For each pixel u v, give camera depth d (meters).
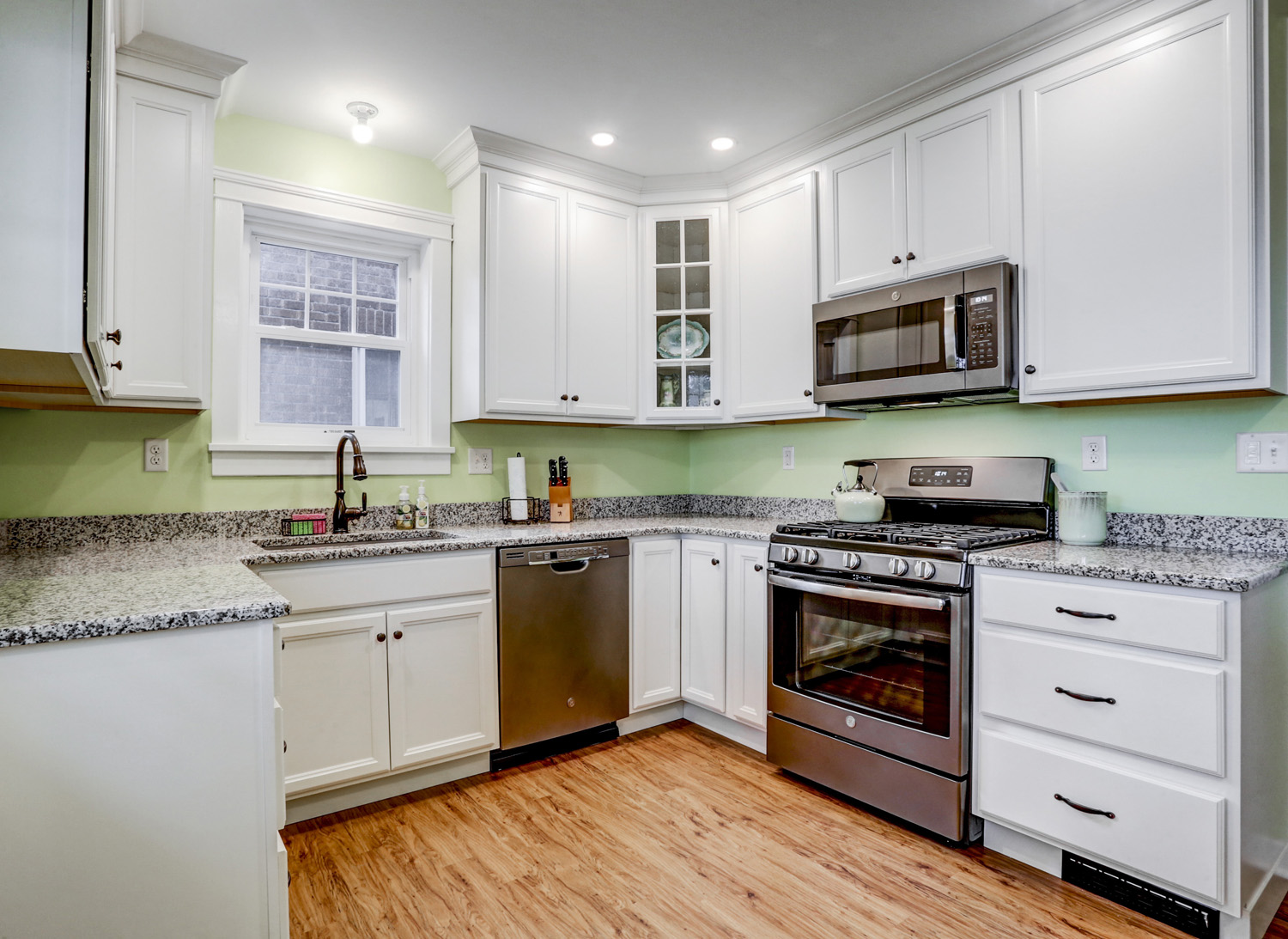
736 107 2.54
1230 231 1.73
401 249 2.96
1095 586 1.71
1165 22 1.84
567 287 2.97
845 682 2.26
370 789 2.26
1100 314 1.96
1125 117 1.91
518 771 2.50
